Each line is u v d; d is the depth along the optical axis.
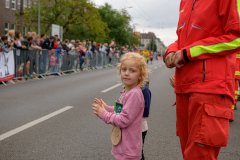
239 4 1.82
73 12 38.34
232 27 1.81
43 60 12.70
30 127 4.70
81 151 3.63
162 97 7.99
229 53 1.85
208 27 1.95
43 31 37.56
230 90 1.90
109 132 4.47
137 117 2.30
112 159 3.37
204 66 1.91
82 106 6.48
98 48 20.97
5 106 6.38
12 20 41.16
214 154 1.92
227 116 1.87
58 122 5.04
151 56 37.41
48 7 37.25
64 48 15.01
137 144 2.29
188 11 2.10
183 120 2.16
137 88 2.33
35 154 3.51
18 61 10.91
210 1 1.94
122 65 2.35
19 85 9.99
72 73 15.68
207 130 1.85
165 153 3.60
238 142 4.12
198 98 1.92
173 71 19.88
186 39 2.07
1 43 9.80
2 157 3.41
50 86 9.94
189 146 1.98
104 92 8.68
